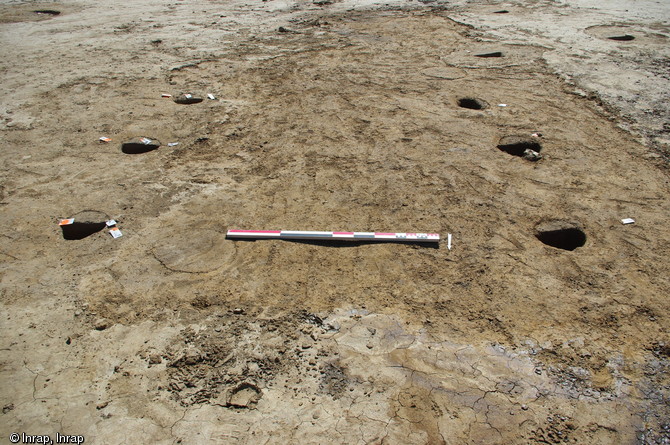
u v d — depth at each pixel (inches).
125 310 147.6
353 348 135.0
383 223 181.8
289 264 163.8
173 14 487.2
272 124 258.1
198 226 182.7
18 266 164.9
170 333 140.0
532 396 122.7
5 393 123.9
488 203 192.1
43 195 201.9
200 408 120.6
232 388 125.3
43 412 119.6
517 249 168.2
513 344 135.5
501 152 227.5
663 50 343.6
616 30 394.3
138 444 112.7
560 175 208.8
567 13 450.6
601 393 123.6
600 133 241.4
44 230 181.9
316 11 492.7
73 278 159.8
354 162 221.1
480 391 123.9
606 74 307.9
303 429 115.4
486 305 147.0
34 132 252.5
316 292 152.6
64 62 351.6
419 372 128.5
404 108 271.9
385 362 131.2
